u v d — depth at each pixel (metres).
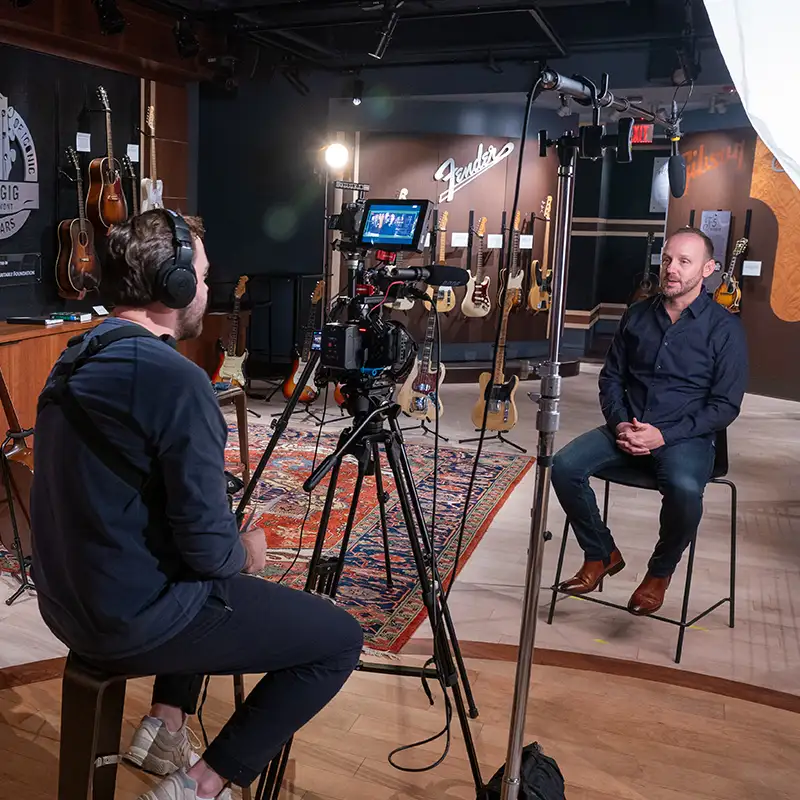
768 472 5.25
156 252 1.45
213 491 1.38
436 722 2.38
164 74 6.47
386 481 4.68
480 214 8.11
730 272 7.67
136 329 1.45
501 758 2.22
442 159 7.98
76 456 1.37
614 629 3.05
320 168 7.84
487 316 8.22
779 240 7.45
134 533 1.39
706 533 4.10
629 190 10.84
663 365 3.06
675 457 2.91
